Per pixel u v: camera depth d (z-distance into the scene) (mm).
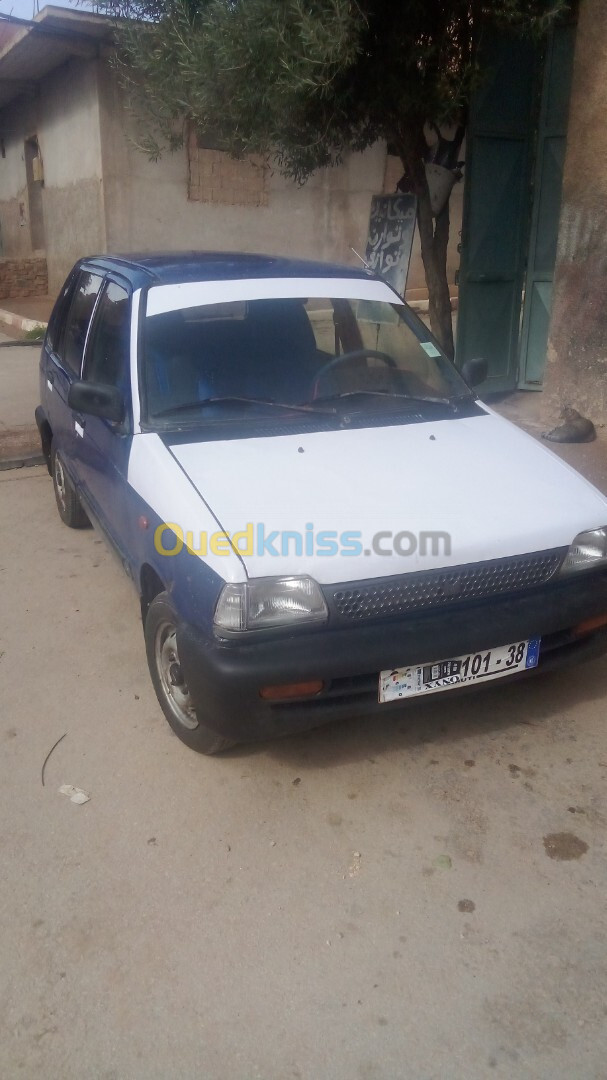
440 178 7090
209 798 3219
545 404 7250
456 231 14742
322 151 6508
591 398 6902
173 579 3088
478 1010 2354
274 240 13695
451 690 3094
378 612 2895
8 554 5492
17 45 12086
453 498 3154
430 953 2535
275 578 2801
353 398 3859
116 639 4402
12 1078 2199
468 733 3549
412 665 2951
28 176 16281
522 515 3133
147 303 3951
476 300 7836
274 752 3467
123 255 4891
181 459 3332
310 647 2842
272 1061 2229
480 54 6438
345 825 3061
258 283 4121
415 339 4309
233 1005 2387
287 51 5277
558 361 7051
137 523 3531
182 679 3350
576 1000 2375
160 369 3742
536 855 2895
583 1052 2229
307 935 2607
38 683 4020
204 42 5652
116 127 12273
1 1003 2408
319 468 3277
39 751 3523
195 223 13070
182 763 3428
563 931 2600
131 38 6543
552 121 7523
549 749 3436
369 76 5922
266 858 2918
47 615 4664
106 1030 2324
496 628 3025
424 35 5938
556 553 3125
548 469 3488
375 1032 2299
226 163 13016
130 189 12555
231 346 3869
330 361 4016
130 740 3584
